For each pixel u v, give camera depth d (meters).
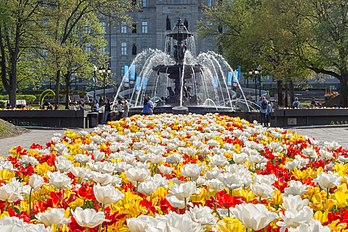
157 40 110.44
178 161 6.60
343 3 39.84
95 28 62.00
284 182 5.43
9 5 40.34
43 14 43.69
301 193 4.44
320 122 33.56
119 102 35.75
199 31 64.75
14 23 41.75
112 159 6.91
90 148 8.24
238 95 73.75
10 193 3.89
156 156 6.38
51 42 42.41
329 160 7.84
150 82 90.00
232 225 2.95
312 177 5.89
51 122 32.34
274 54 48.28
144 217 2.90
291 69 45.12
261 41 46.59
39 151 8.18
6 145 18.95
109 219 3.34
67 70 50.03
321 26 39.47
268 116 33.38
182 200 3.80
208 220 3.12
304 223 2.92
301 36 42.00
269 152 8.58
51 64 43.09
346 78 43.47
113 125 14.14
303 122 33.34
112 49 114.62
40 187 4.92
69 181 4.52
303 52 44.31
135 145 8.34
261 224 2.75
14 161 7.09
